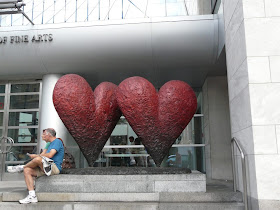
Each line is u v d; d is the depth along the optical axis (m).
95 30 7.76
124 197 4.82
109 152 9.97
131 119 5.39
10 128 9.52
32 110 9.49
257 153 4.19
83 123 5.50
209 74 8.94
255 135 4.23
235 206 4.39
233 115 5.38
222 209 4.39
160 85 9.65
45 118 8.48
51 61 8.12
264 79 4.36
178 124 5.54
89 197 4.86
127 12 8.58
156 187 4.92
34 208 4.61
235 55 5.15
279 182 4.07
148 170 5.16
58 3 8.60
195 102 5.70
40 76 9.00
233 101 5.36
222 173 8.75
